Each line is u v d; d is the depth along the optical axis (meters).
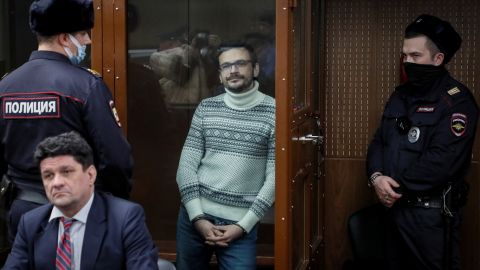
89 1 3.23
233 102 3.79
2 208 4.72
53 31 3.17
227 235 3.67
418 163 3.89
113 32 4.02
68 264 2.63
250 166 3.74
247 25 4.12
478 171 4.75
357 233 4.41
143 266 2.64
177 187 4.28
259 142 3.73
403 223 3.96
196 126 3.87
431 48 3.97
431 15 4.46
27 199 3.17
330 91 4.93
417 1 4.78
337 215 4.98
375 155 4.18
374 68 4.87
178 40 4.18
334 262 4.98
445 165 3.85
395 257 4.15
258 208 3.69
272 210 4.07
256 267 4.02
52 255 2.65
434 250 3.90
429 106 3.97
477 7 4.69
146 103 4.20
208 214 3.77
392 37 4.83
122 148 3.14
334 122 4.94
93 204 2.69
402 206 3.97
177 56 4.19
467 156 3.97
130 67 4.14
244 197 3.74
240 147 3.75
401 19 4.81
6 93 3.17
